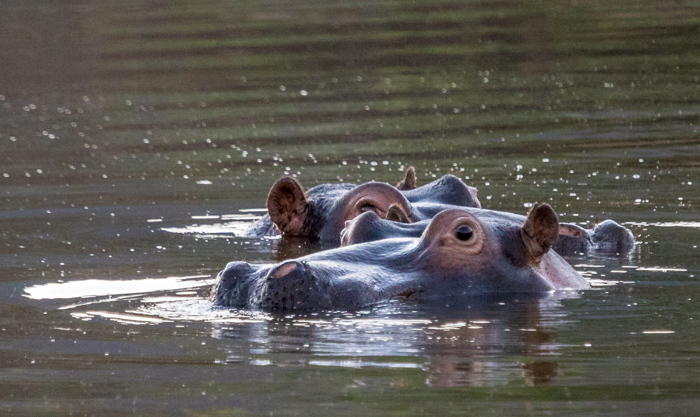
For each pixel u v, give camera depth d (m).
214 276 25.05
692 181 36.72
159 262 26.94
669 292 22.56
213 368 17.69
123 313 21.48
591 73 63.69
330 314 20.09
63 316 21.44
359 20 92.25
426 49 75.94
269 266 21.38
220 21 95.06
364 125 51.41
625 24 82.62
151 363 18.09
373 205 28.31
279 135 49.50
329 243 29.56
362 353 18.17
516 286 21.84
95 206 35.56
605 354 18.09
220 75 69.06
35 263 27.02
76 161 44.84
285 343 18.77
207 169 42.22
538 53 71.94
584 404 15.67
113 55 78.62
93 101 61.56
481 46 76.00
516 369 17.30
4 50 82.56
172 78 68.38
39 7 109.25
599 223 28.89
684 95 55.59
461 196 28.73
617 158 41.31
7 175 41.81
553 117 51.31
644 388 16.34
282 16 96.94
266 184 39.00
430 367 17.41
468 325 19.70
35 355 18.81
